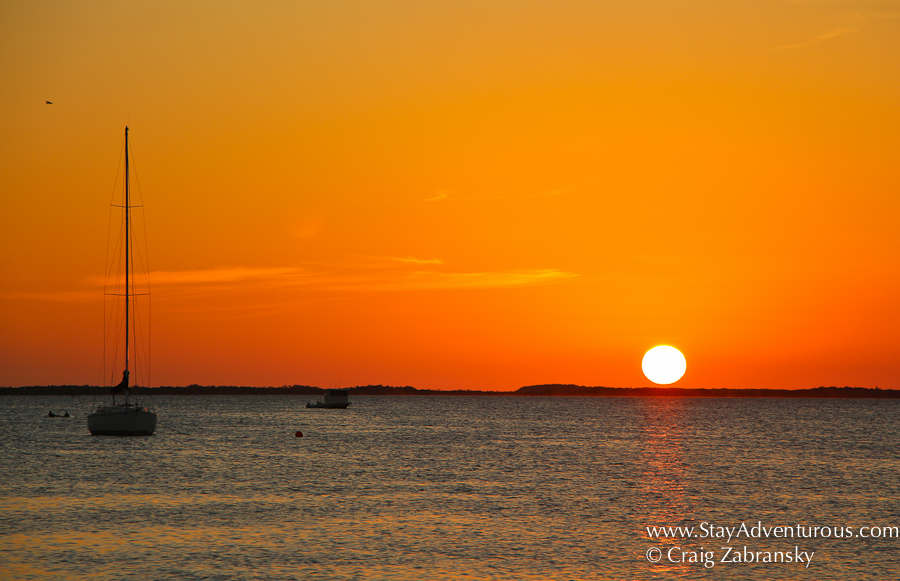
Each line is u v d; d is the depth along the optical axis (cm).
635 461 9381
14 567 3988
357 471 8081
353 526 5038
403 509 5684
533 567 4097
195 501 5966
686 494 6550
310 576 3872
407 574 3931
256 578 3834
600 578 3925
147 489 6581
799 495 6525
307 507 5734
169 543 4509
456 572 3981
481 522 5219
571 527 5088
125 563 4072
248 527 4975
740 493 6619
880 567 4172
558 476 7750
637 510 5734
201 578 3822
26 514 5362
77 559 4144
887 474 8106
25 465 8281
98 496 6181
